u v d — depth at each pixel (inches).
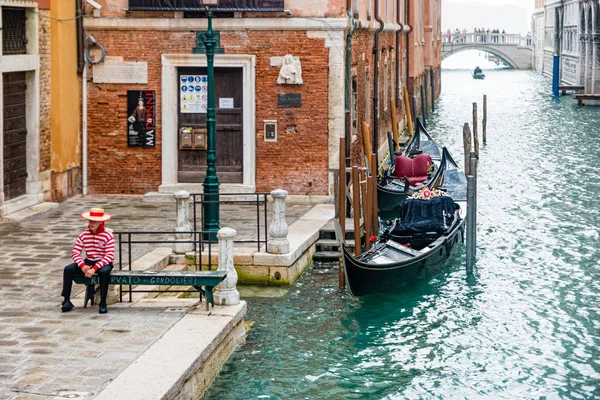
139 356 399.5
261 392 433.4
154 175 762.2
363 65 884.6
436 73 2110.0
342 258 563.5
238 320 470.0
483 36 3324.3
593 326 544.7
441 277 644.1
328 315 548.7
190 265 574.9
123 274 455.5
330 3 730.8
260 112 747.4
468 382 463.2
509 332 535.2
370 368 475.8
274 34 738.2
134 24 743.7
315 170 749.9
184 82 756.6
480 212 845.8
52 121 728.3
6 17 659.4
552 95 2161.7
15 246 589.9
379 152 1053.2
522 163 1136.8
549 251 705.6
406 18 1459.2
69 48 735.7
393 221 792.3
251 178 753.0
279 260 580.1
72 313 456.8
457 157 1223.5
